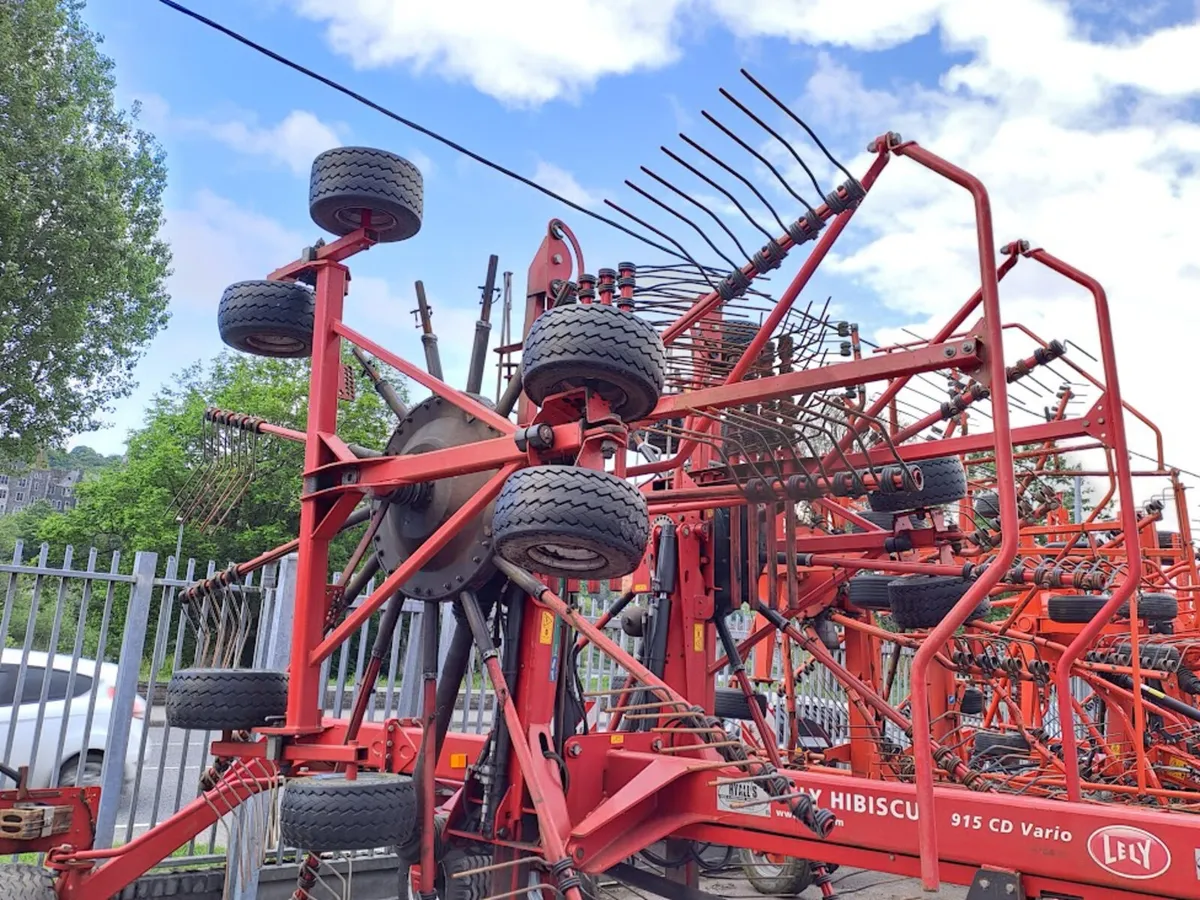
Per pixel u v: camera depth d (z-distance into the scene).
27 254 22.41
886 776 6.98
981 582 2.54
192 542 17.67
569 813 3.92
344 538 15.93
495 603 4.35
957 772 6.11
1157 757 8.61
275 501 16.67
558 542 3.04
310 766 4.56
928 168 3.04
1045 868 2.99
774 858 5.86
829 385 3.34
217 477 5.24
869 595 6.93
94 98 26.88
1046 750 6.86
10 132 22.16
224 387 31.16
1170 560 11.08
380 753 4.19
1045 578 5.76
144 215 28.09
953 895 6.25
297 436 4.79
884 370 3.15
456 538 4.00
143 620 5.48
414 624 6.52
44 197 22.20
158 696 9.95
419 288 4.59
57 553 24.08
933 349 3.00
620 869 4.50
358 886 5.74
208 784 4.76
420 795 3.81
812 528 6.97
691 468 5.40
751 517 5.48
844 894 6.21
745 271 4.14
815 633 6.93
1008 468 2.57
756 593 5.44
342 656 6.11
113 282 25.00
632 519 3.07
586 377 3.22
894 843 3.29
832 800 3.48
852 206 3.74
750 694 5.41
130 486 25.17
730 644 5.52
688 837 3.85
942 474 5.71
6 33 22.03
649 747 4.48
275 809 4.62
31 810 4.06
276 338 4.77
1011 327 4.90
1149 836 2.81
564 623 4.18
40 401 23.81
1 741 6.47
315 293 4.57
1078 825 2.95
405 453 4.33
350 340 4.31
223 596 5.29
